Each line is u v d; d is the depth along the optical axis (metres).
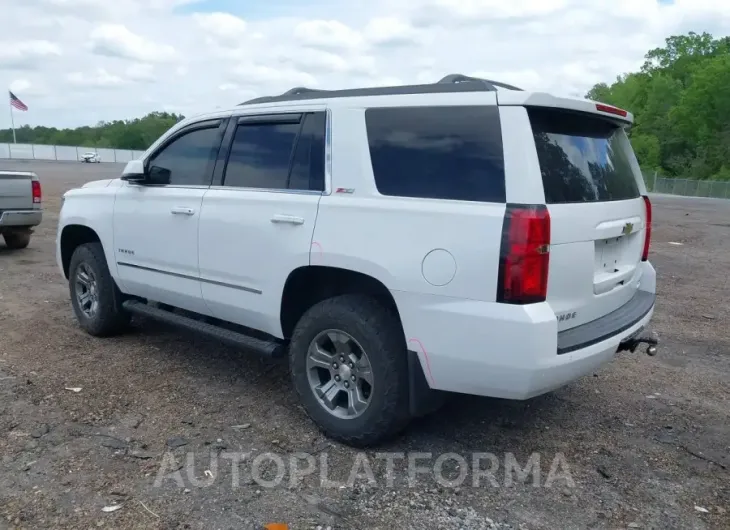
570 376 3.32
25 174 10.05
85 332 5.89
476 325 3.19
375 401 3.62
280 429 4.03
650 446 3.93
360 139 3.74
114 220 5.28
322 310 3.81
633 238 4.13
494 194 3.21
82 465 3.51
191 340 5.77
